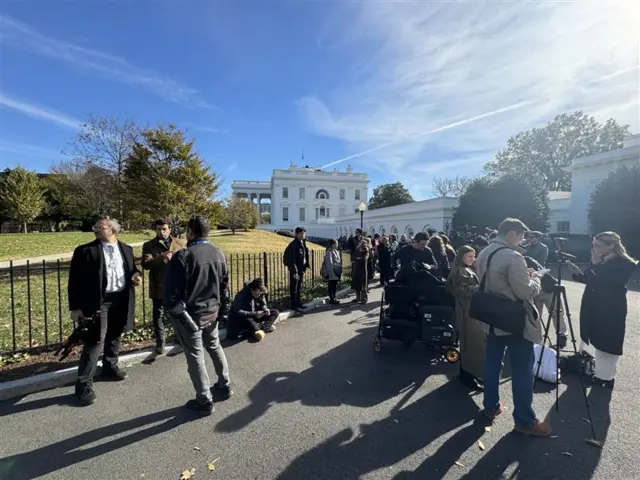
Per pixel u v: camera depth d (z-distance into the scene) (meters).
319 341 5.21
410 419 3.02
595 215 21.16
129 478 2.28
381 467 2.40
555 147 42.97
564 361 3.95
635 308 7.63
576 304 8.35
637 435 2.76
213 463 2.43
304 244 7.37
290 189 72.06
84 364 3.23
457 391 3.57
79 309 3.29
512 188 24.02
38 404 3.21
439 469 2.38
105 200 24.02
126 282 3.72
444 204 29.33
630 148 23.47
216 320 3.31
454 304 4.46
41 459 2.45
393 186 67.62
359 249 8.23
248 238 29.91
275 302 7.67
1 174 34.81
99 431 2.79
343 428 2.88
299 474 2.33
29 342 4.53
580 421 2.97
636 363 4.30
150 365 4.16
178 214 13.71
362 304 8.04
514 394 2.80
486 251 2.95
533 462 2.44
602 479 2.27
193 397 3.38
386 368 4.18
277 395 3.46
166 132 13.83
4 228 36.72
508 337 2.82
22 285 8.19
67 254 12.77
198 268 3.05
